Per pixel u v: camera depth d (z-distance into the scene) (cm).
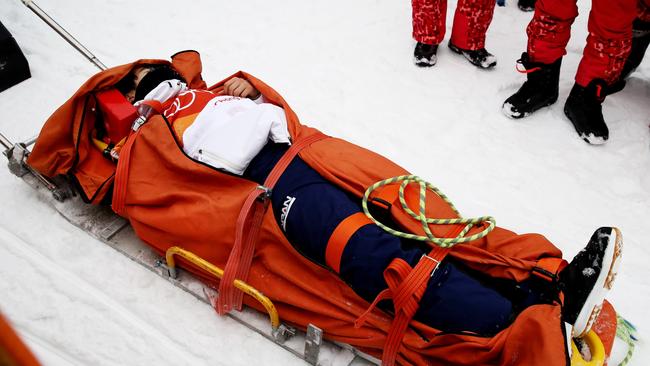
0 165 221
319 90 278
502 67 295
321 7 337
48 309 174
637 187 233
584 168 241
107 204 195
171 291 182
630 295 191
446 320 145
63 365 159
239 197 167
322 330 157
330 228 155
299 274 165
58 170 193
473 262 158
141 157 179
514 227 215
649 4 244
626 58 245
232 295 168
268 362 165
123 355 165
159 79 200
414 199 170
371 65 295
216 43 305
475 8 274
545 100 263
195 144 179
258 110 178
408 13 335
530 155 246
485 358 140
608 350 154
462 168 239
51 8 319
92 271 186
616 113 265
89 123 196
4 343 48
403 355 153
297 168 170
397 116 264
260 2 338
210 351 167
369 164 175
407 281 143
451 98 275
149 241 181
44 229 198
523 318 136
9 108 252
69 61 281
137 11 324
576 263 146
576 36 318
